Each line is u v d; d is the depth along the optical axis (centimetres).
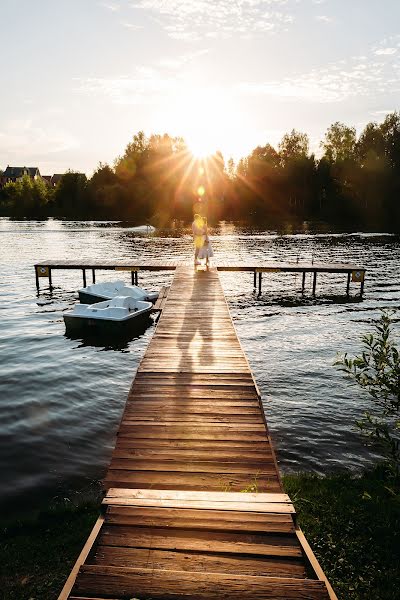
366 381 482
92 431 784
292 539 343
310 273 2670
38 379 1027
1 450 711
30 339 1354
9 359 1170
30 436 760
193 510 374
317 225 6231
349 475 635
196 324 1056
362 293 2039
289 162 7762
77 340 1354
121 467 481
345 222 6675
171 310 1195
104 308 1482
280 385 991
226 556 325
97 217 8112
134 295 1678
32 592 409
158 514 370
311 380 1020
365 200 6825
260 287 2102
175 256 3155
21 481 624
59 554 461
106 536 345
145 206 7906
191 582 286
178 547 332
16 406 880
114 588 282
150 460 495
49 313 1689
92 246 3847
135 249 3606
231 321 1085
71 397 930
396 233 4934
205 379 716
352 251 3400
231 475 470
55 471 653
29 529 511
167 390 675
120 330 1356
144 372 744
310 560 310
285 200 7975
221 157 8162
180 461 493
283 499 394
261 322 1562
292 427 799
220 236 4688
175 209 7919
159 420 583
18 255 3297
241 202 8081
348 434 774
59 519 529
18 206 8856
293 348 1257
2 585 418
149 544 336
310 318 1620
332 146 7919
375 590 403
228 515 368
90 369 1103
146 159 8119
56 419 829
